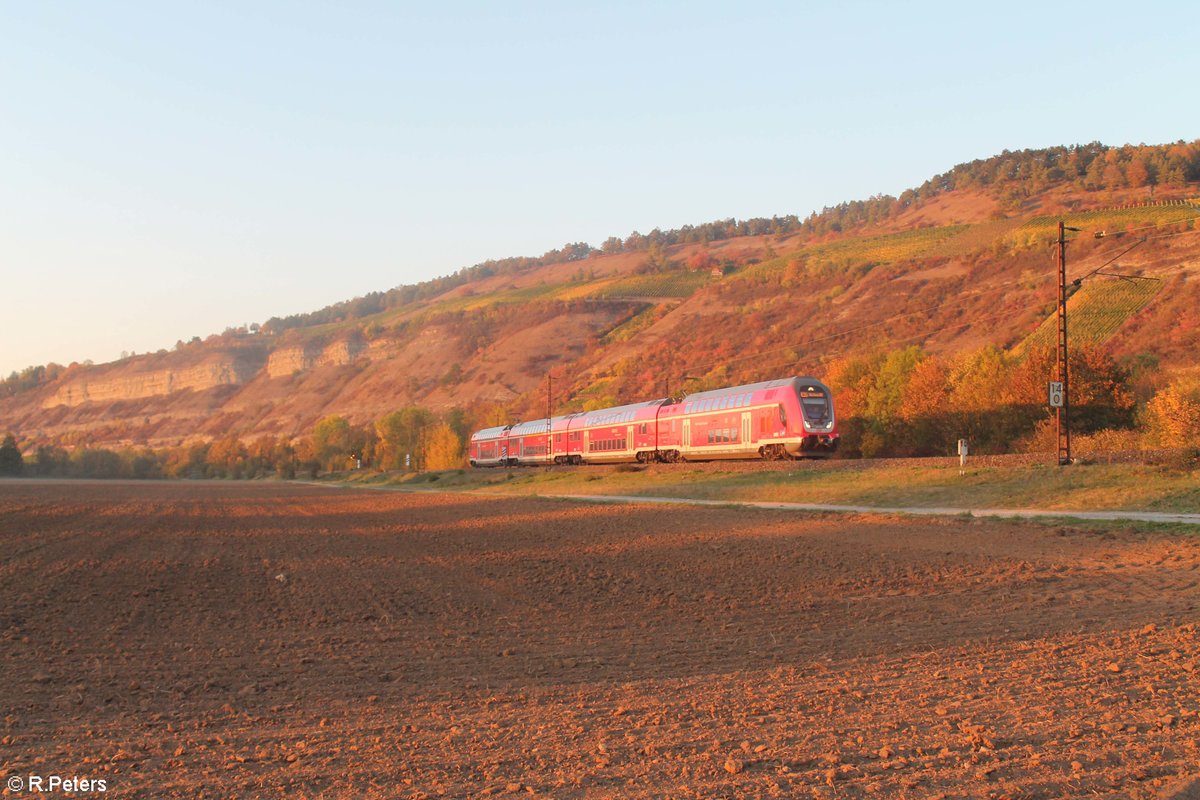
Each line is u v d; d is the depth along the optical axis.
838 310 154.25
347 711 9.77
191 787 7.32
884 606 16.16
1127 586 17.05
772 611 16.05
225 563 25.23
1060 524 26.45
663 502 45.00
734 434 53.44
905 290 151.38
